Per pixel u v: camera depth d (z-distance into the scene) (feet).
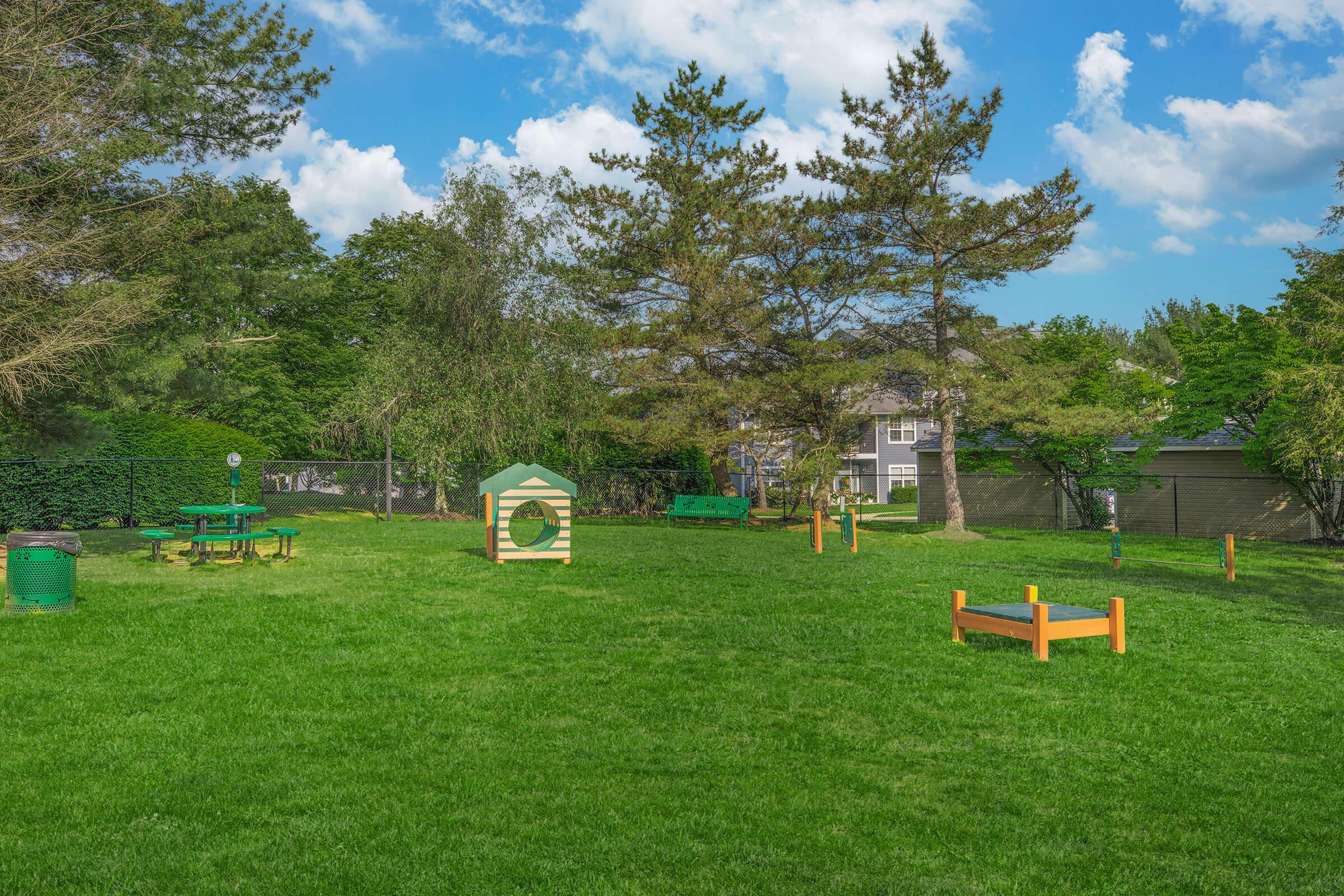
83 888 13.60
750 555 58.90
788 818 16.66
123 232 46.96
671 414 89.76
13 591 33.96
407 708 23.21
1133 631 34.22
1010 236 79.71
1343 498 77.51
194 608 35.53
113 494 73.46
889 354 85.10
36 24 45.06
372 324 125.29
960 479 107.55
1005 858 15.12
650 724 22.18
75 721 21.81
